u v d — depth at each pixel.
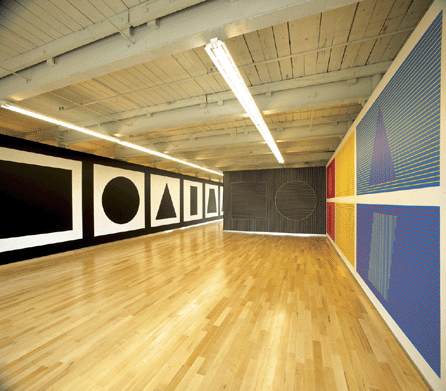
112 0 2.05
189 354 1.92
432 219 1.63
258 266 4.59
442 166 1.51
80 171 6.09
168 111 4.32
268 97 3.60
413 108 1.91
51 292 3.25
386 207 2.48
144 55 2.30
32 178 5.02
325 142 6.42
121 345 2.05
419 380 1.66
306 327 2.34
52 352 1.95
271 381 1.63
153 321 2.46
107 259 5.12
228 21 1.93
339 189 5.61
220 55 2.18
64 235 5.67
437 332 1.53
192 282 3.66
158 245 6.80
